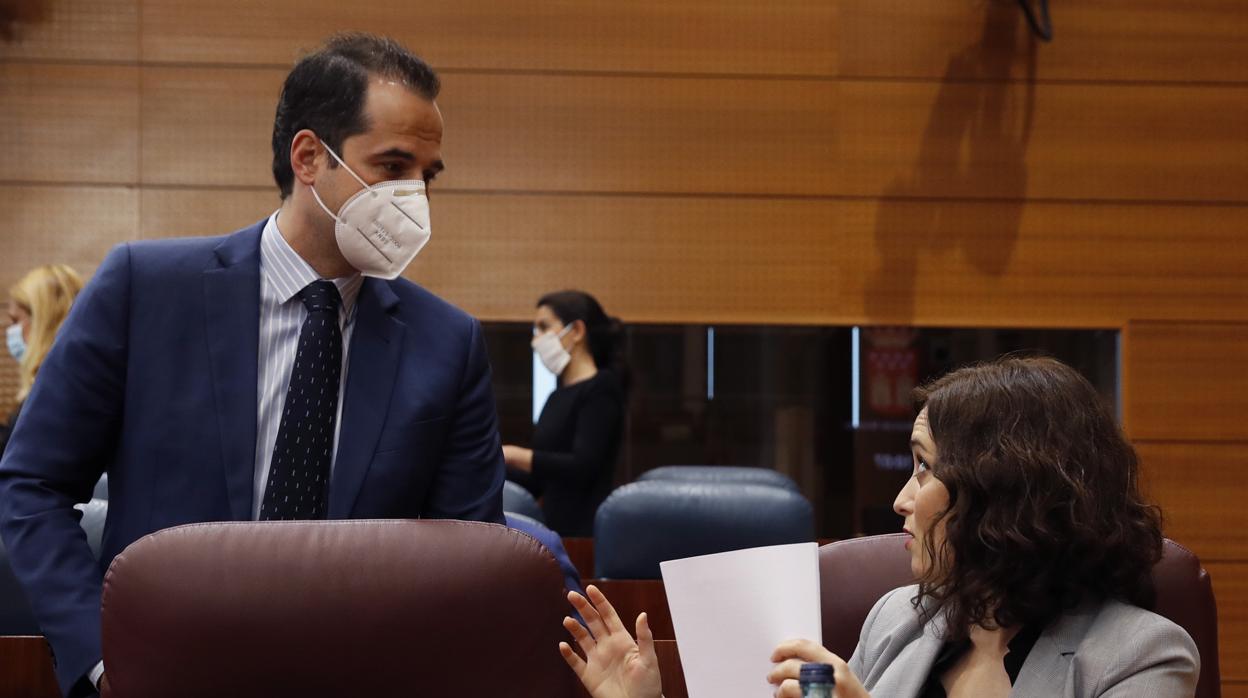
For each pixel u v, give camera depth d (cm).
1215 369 489
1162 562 161
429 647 131
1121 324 488
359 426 173
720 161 485
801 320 483
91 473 171
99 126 471
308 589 130
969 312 486
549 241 482
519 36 483
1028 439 144
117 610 130
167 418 168
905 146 488
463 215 481
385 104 173
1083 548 142
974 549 144
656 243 483
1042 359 152
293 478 168
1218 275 490
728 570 141
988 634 153
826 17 488
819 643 136
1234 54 492
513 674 134
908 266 486
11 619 210
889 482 480
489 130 482
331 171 173
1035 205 488
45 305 349
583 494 394
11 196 469
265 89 475
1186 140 491
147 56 473
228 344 172
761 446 479
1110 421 148
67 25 471
